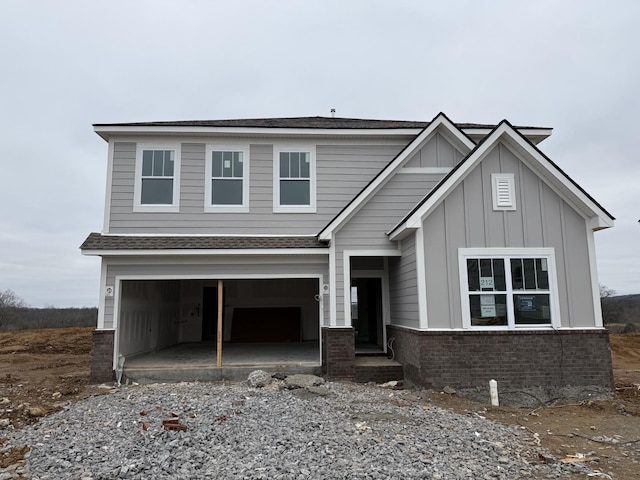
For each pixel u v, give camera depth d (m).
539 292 8.91
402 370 10.02
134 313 11.19
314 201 11.51
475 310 8.83
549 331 8.74
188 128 11.13
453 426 6.23
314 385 8.79
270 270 10.41
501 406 8.31
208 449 5.04
